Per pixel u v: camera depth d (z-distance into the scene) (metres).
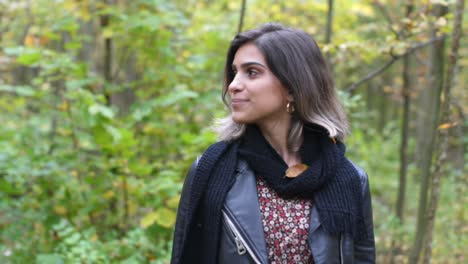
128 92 5.99
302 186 1.72
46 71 4.07
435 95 4.14
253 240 1.68
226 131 1.85
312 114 1.80
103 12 4.27
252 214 1.71
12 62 5.49
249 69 1.77
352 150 6.89
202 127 4.65
